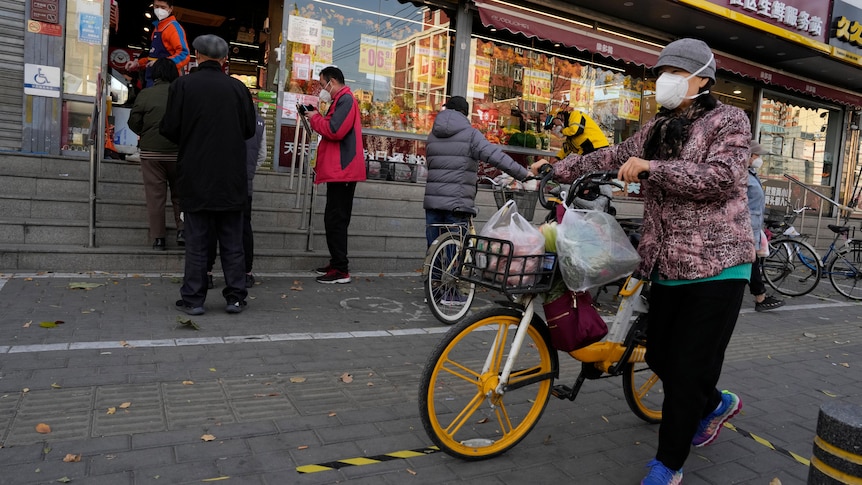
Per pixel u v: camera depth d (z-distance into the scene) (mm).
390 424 3205
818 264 8102
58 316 4480
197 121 4547
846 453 1923
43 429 2814
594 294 4230
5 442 2701
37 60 6852
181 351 4008
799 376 4664
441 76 9664
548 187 5012
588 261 2639
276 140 8547
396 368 4051
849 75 13586
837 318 6996
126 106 9016
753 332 6012
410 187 8445
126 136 8367
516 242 2646
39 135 6938
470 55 9898
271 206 7496
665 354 2760
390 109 9336
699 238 2533
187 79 4594
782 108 14195
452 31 9641
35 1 6781
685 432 2574
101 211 6445
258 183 7828
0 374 3418
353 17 8953
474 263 2762
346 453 2859
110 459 2623
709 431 3111
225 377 3643
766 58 12711
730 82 13375
